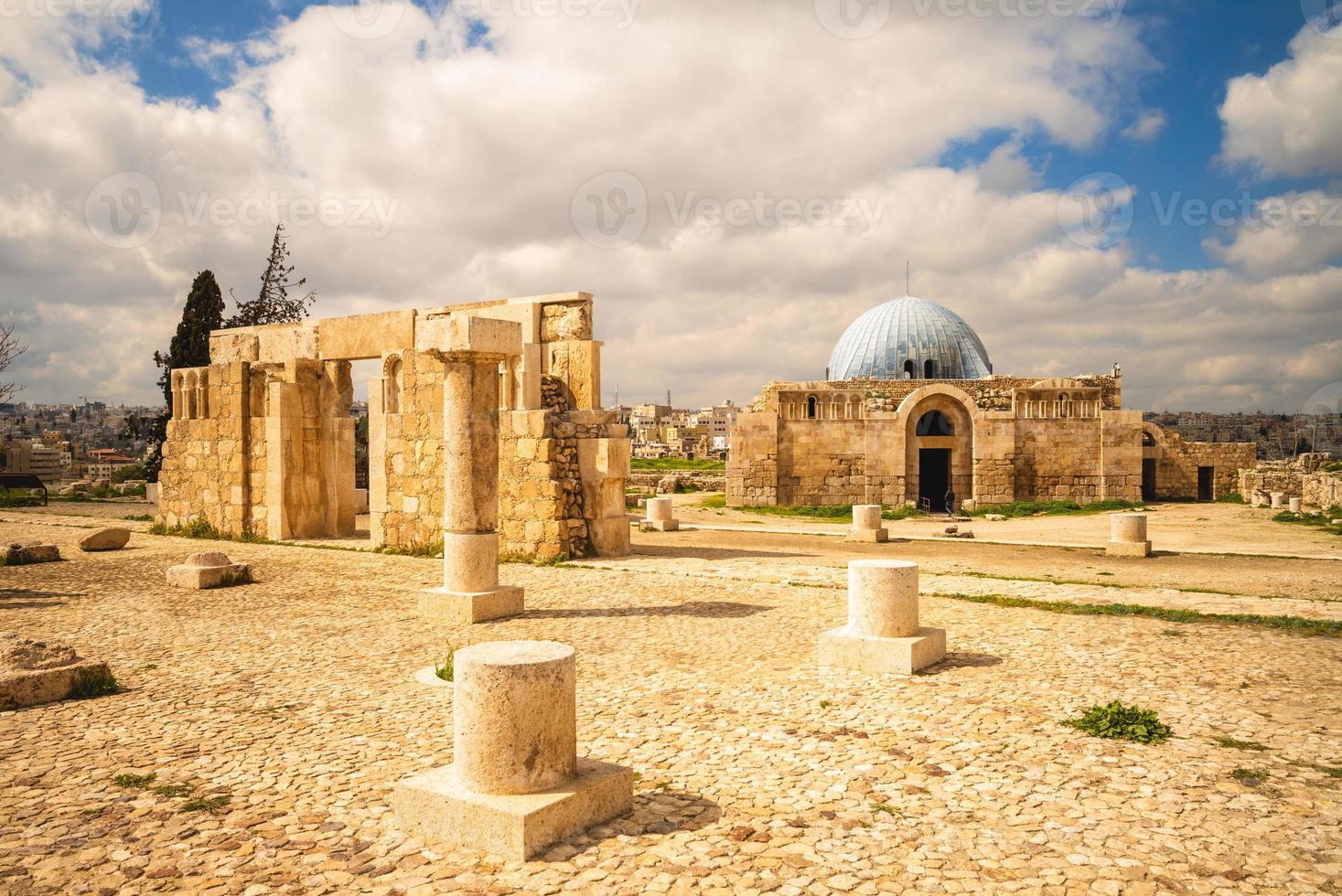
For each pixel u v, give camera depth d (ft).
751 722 26.17
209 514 84.23
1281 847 17.65
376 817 19.38
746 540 88.94
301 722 26.58
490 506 44.73
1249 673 31.73
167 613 44.96
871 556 73.15
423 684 31.17
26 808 19.90
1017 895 15.71
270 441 79.46
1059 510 136.77
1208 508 142.82
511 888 16.05
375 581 55.88
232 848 17.85
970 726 25.59
